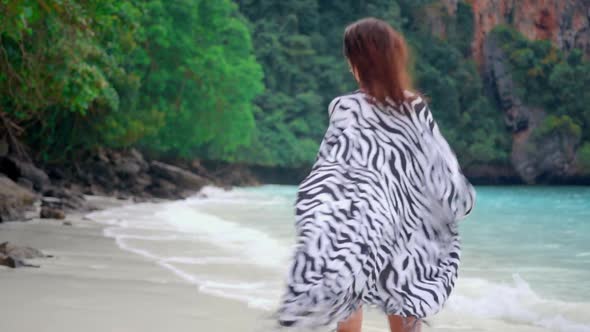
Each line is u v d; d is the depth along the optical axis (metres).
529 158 64.75
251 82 42.03
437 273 2.79
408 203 2.80
